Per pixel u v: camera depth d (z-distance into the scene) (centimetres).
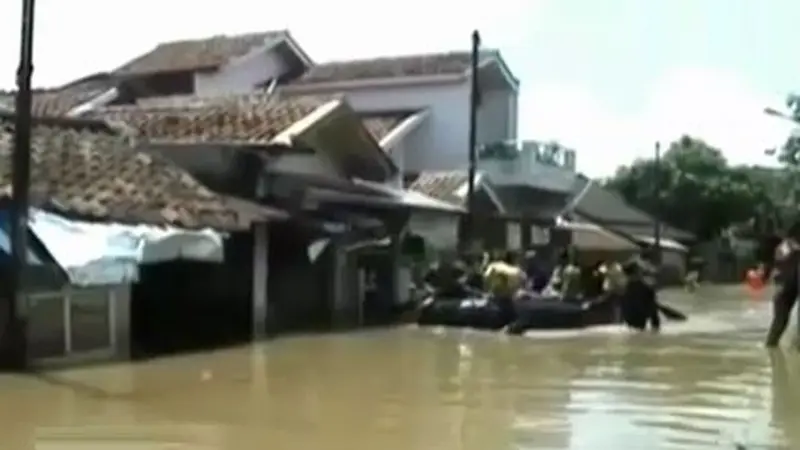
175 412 1201
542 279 2897
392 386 1452
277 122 2377
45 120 1966
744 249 6450
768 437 1100
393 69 3916
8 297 1495
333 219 2450
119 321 1675
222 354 1825
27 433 1058
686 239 6291
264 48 3809
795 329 2283
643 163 6675
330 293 2444
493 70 4016
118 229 1620
